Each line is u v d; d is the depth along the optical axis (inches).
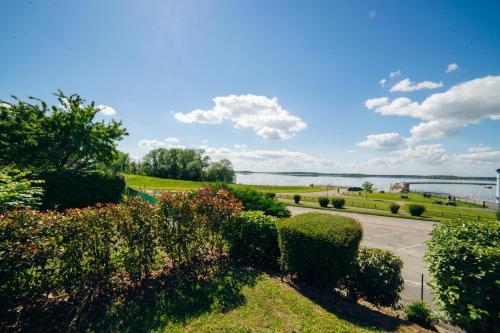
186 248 222.5
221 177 3496.6
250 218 262.1
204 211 238.2
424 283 323.6
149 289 184.2
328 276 197.6
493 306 148.9
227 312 166.1
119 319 149.2
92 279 163.2
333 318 169.2
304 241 202.8
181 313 160.9
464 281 155.2
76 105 662.5
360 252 223.3
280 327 154.3
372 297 205.3
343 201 1256.8
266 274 234.1
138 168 3784.5
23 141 558.6
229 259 258.5
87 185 604.1
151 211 197.5
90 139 653.9
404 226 804.0
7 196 180.4
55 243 145.5
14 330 132.0
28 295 137.1
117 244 176.2
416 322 184.2
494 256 147.7
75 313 149.7
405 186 3523.6
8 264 126.2
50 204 542.9
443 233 181.2
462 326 161.8
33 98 605.9
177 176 3550.7
